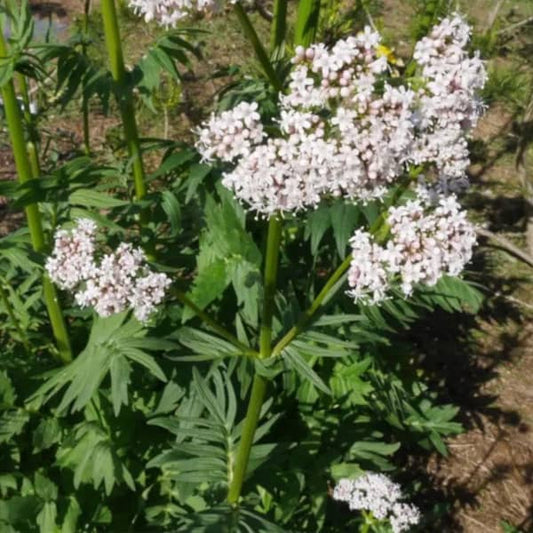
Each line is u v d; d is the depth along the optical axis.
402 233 0.19
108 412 0.30
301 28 0.25
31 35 0.24
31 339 0.32
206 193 0.29
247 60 0.65
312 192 0.18
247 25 0.21
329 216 0.26
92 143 0.54
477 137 0.65
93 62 0.27
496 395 0.43
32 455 0.30
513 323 0.48
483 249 0.54
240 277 0.28
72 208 0.27
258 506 0.30
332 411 0.33
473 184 0.60
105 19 0.26
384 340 0.31
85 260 0.20
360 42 0.18
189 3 0.19
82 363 0.26
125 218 0.31
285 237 0.34
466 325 0.48
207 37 0.68
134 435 0.30
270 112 0.28
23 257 0.27
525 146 0.53
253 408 0.23
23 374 0.30
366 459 0.33
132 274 0.20
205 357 0.22
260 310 0.28
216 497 0.28
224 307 0.32
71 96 0.26
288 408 0.33
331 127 0.18
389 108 0.17
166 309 0.29
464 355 0.46
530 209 0.52
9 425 0.28
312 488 0.31
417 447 0.40
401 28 0.75
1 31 0.25
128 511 0.29
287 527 0.30
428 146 0.19
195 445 0.25
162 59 0.27
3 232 0.48
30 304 0.31
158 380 0.31
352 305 0.31
